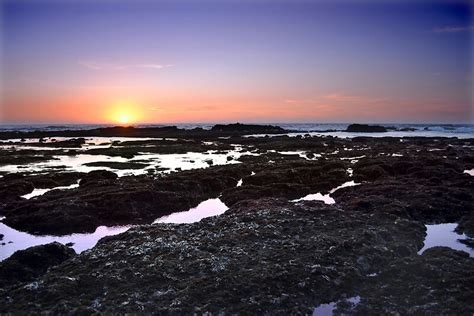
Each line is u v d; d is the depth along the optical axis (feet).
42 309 53.88
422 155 217.97
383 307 54.65
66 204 107.76
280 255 68.90
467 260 67.15
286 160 212.43
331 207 100.22
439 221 95.96
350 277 61.98
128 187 127.95
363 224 86.38
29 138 439.63
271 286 58.85
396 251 72.59
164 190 130.41
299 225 85.15
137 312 52.60
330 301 57.67
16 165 201.05
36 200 116.67
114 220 106.63
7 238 91.91
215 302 54.85
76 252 82.84
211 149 286.66
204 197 135.23
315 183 147.43
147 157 239.91
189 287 58.44
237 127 597.52
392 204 100.99
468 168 175.01
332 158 225.35
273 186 135.85
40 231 96.27
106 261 69.00
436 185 126.41
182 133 504.84
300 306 55.47
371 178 156.76
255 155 240.32
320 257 67.51
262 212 95.25
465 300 54.34
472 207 102.99
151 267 65.31
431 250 71.87
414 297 56.49
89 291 58.90
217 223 89.10
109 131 559.79
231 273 62.54
